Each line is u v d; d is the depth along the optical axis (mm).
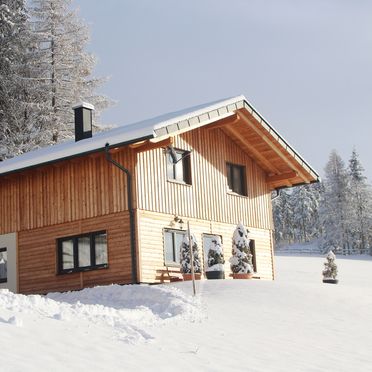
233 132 21859
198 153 20609
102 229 18000
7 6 34344
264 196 23641
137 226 17406
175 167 19562
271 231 23609
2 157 31391
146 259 17531
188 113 17719
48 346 6746
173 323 9938
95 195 18250
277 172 23828
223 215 21141
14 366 5691
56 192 19094
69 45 33469
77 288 18281
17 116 32906
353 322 11648
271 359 7961
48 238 19078
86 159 18594
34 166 18078
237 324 10484
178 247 18953
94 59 33844
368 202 80375
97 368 6176
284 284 15375
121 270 17516
